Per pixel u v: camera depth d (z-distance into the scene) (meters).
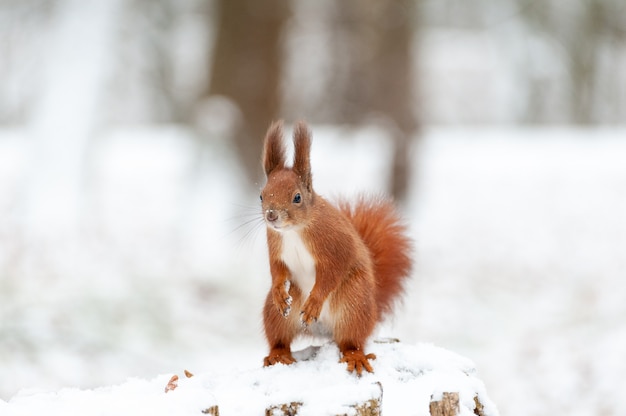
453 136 29.09
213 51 18.27
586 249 16.41
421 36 19.66
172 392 4.75
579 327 11.48
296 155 5.60
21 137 24.77
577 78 18.14
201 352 11.45
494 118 34.25
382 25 18.77
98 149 16.55
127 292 12.71
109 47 16.55
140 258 14.66
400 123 19.03
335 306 5.53
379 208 6.41
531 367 10.38
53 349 10.63
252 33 18.02
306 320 5.32
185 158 20.55
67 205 15.69
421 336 12.29
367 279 5.57
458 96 34.34
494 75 34.03
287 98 18.69
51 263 13.47
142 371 10.60
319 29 19.19
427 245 17.23
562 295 13.66
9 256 13.31
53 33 16.64
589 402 9.11
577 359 10.09
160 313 12.29
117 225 16.66
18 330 10.80
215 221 16.98
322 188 20.28
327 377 5.22
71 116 16.09
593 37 17.98
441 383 5.07
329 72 19.08
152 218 17.44
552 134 28.89
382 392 4.94
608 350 10.02
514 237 17.62
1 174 19.27
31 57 17.92
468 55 33.88
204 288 13.64
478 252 16.73
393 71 18.83
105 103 16.70
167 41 17.80
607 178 21.55
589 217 18.56
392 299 6.33
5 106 19.48
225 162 17.39
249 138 17.67
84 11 16.61
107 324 11.53
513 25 17.92
